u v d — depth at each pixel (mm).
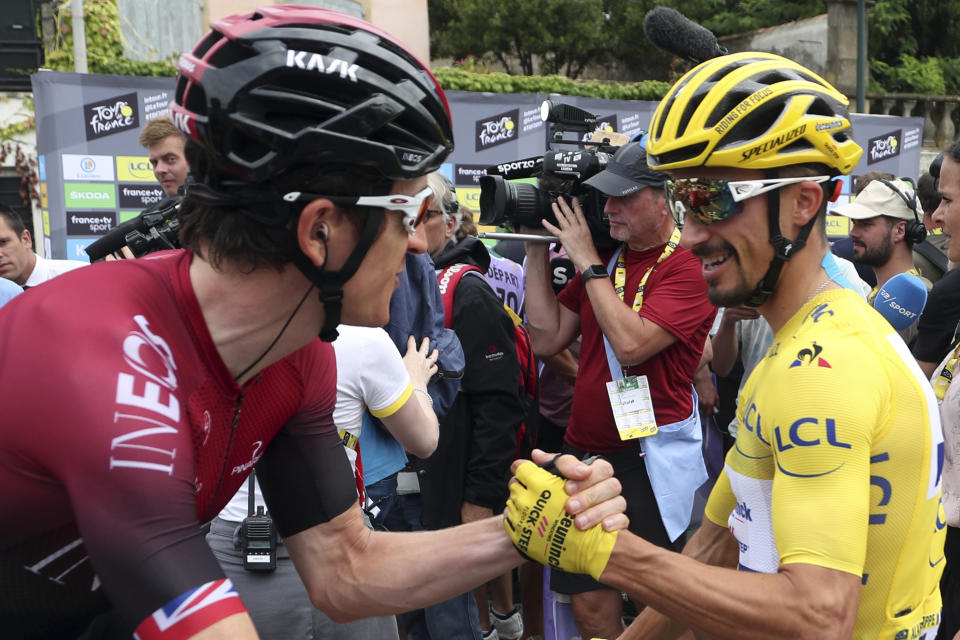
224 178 974
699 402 3592
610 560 1162
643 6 16734
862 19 12672
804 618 1054
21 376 873
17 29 9734
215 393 1023
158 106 6039
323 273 991
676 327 2531
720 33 17938
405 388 2207
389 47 1052
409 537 1381
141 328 932
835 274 1285
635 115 7160
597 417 2670
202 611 833
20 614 1053
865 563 1182
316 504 1330
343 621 1392
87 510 838
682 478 2602
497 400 2781
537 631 3459
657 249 2672
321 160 936
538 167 3158
